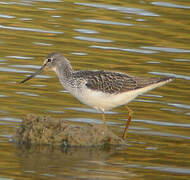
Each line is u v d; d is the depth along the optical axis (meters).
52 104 16.62
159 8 26.55
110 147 13.95
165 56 21.34
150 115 16.22
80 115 15.92
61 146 13.91
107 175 12.05
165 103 17.22
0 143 13.69
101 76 14.60
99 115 16.09
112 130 15.03
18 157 12.88
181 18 25.36
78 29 23.55
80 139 14.02
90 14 25.30
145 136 14.70
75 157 13.10
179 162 13.01
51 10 25.64
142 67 19.94
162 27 24.27
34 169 12.20
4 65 19.42
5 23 23.58
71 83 14.92
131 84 14.52
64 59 15.42
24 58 20.20
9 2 26.41
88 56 20.75
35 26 23.55
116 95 14.52
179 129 15.21
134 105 17.02
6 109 15.88
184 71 19.88
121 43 22.39
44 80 18.73
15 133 14.18
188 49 22.20
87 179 11.75
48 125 14.19
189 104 17.16
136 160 13.05
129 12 25.78
